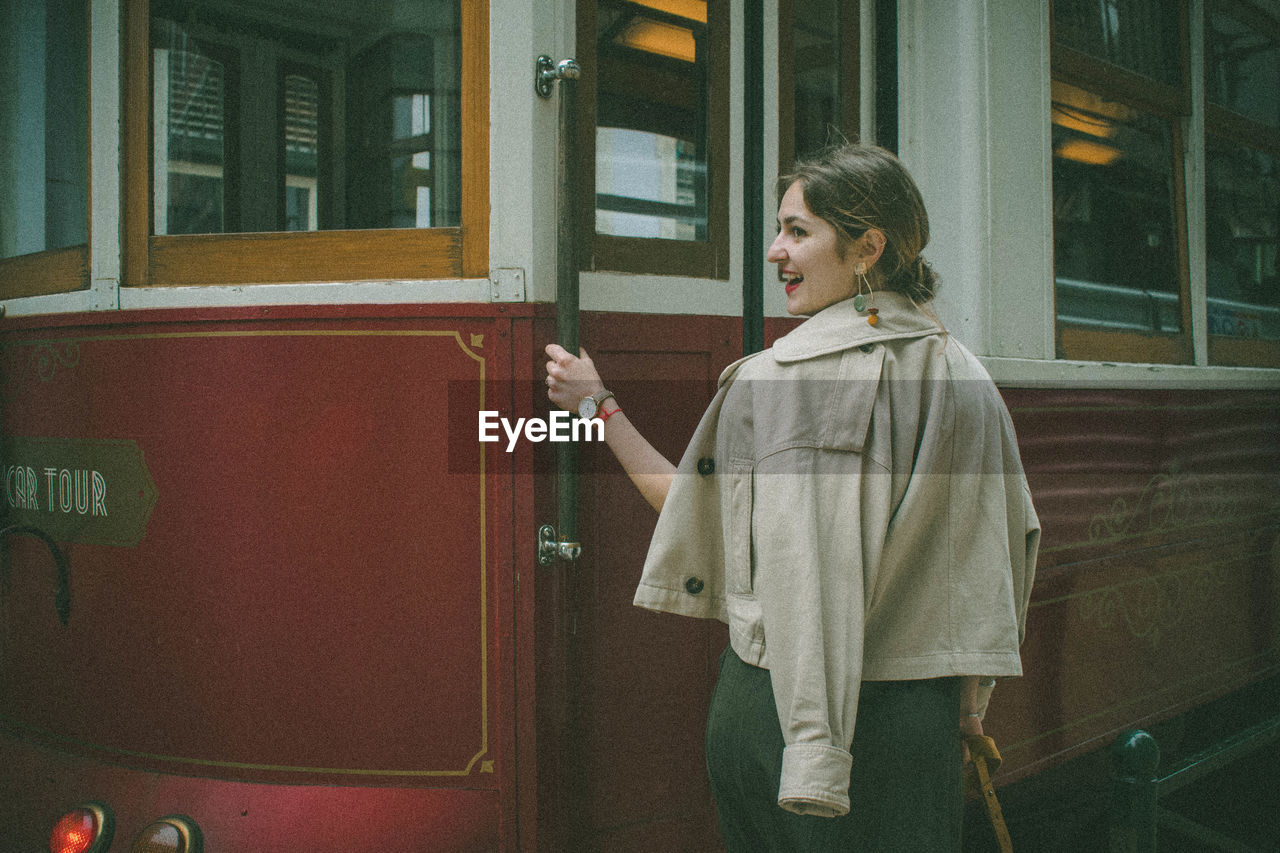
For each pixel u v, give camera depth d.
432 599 1.58
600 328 1.68
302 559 1.59
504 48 1.56
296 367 1.59
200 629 1.63
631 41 1.73
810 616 1.00
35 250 1.88
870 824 1.07
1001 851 1.27
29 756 1.80
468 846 1.57
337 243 1.62
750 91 1.84
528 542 1.57
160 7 1.66
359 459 1.58
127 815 1.64
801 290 1.17
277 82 1.65
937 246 2.16
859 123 2.10
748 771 1.12
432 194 1.61
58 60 1.80
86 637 1.74
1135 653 2.54
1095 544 2.39
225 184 1.67
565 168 1.50
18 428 1.87
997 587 1.10
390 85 1.61
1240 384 2.96
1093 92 2.46
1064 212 2.38
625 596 1.72
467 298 1.56
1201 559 2.80
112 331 1.69
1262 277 3.19
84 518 1.74
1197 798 3.25
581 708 1.69
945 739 1.08
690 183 1.82
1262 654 3.10
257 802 1.59
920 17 2.17
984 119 2.10
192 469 1.63
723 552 1.24
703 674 1.80
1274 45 3.22
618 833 1.73
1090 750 2.39
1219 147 2.95
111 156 1.68
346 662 1.59
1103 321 2.50
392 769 1.59
